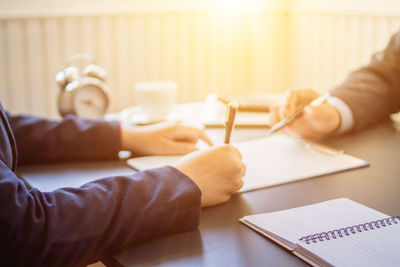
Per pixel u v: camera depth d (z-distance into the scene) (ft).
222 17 6.96
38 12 6.21
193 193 1.77
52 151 2.80
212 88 7.24
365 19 6.60
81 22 6.44
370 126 3.55
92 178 2.48
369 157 2.76
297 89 3.38
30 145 2.77
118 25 6.59
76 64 6.55
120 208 1.69
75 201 1.66
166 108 3.82
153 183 1.83
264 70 7.48
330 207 1.90
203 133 3.02
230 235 1.72
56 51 6.44
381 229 1.64
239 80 7.36
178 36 6.86
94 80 4.00
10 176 1.66
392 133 3.36
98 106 3.98
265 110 4.00
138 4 6.82
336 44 7.00
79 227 1.60
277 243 1.63
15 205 1.54
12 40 6.20
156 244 1.67
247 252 1.58
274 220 1.78
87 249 1.61
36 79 6.43
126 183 1.81
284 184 2.29
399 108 3.68
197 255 1.57
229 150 2.09
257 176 2.39
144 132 2.95
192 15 6.83
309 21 7.18
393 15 6.22
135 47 6.74
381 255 1.45
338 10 6.81
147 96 3.76
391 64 3.67
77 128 2.87
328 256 1.45
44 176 2.53
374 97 3.50
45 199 1.65
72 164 2.79
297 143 3.10
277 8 7.23
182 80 7.08
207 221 1.86
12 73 6.30
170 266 1.50
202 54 7.04
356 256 1.44
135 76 6.86
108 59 6.68
